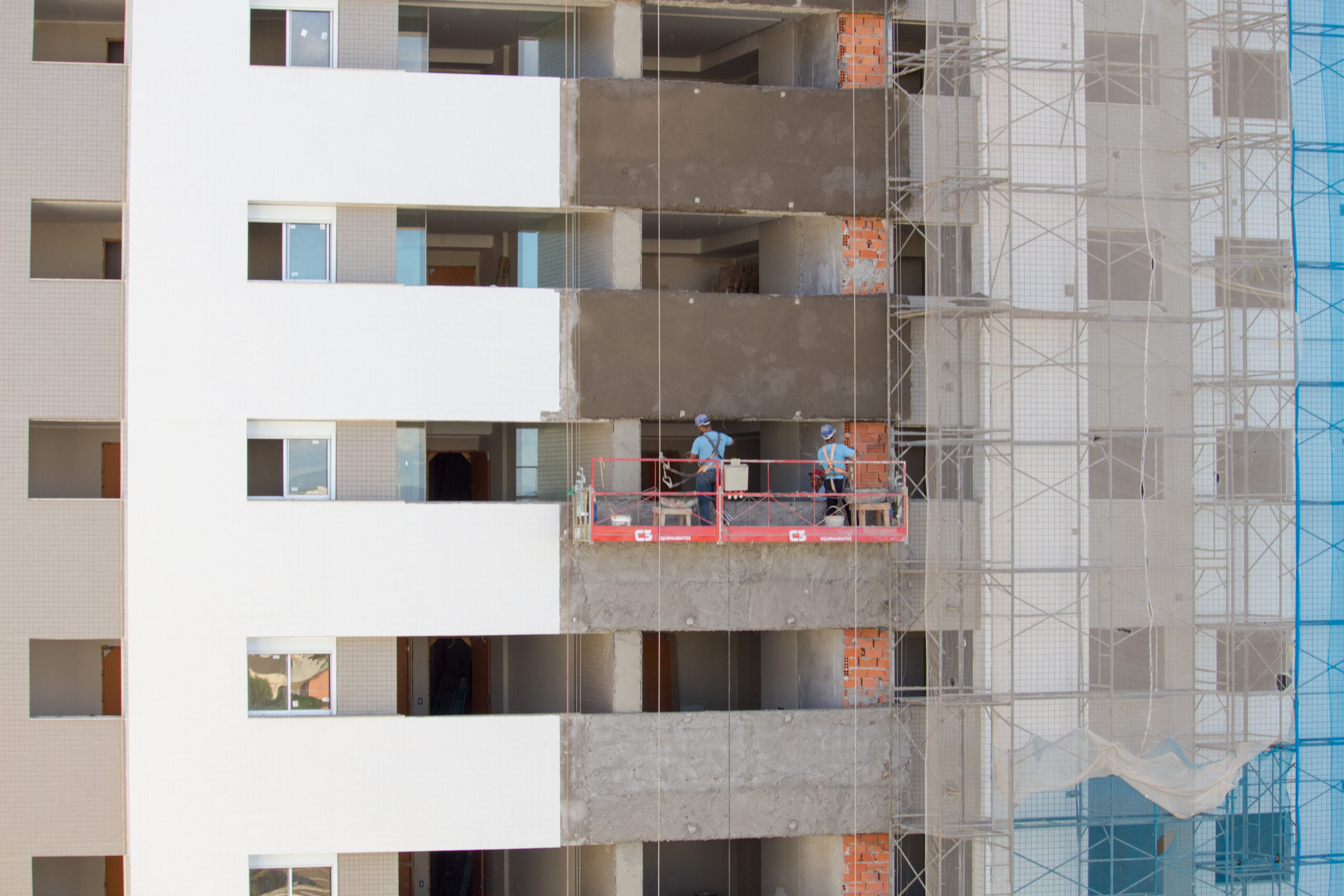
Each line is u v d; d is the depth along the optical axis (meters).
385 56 22.64
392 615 21.67
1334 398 25.14
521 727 21.83
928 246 24.16
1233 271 24.59
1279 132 25.14
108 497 24.48
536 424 25.52
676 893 28.00
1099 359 24.14
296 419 21.83
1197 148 24.42
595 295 22.39
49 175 21.45
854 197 23.31
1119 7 24.52
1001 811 23.25
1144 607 24.05
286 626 21.52
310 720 21.42
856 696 23.14
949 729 23.12
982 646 23.62
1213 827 24.12
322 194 21.94
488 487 28.81
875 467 23.59
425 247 24.22
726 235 28.05
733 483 22.03
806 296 23.05
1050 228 24.02
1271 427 24.66
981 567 23.33
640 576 22.12
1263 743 23.75
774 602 22.50
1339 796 24.61
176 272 21.58
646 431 29.66
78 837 21.09
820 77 24.25
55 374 21.33
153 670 21.28
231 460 21.53
